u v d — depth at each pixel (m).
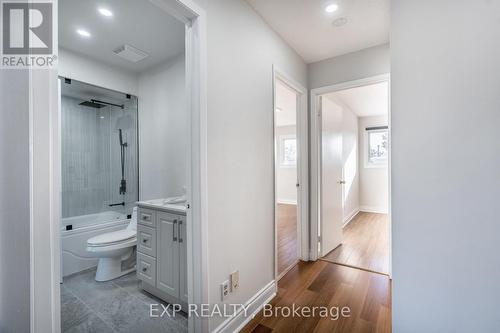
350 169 5.07
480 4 0.94
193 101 1.40
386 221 4.74
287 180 6.88
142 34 2.21
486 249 0.94
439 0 1.02
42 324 0.76
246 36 1.79
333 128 3.24
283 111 5.19
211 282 1.45
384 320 1.71
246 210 1.77
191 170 1.42
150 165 2.92
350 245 3.36
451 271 1.01
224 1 1.57
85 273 2.56
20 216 0.77
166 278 1.93
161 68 2.79
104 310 1.89
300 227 2.85
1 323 0.85
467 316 0.97
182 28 2.11
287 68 2.39
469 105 0.96
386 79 2.40
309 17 1.99
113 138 3.16
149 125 2.93
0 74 0.81
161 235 1.96
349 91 3.78
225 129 1.57
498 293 0.92
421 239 1.08
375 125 5.69
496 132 0.91
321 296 2.05
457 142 0.99
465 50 0.97
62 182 2.77
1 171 0.84
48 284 0.77
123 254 2.49
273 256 2.10
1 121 0.83
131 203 3.06
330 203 3.11
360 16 1.98
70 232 2.53
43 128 0.76
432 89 1.04
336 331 1.61
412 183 1.09
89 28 2.11
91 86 2.67
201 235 1.38
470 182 0.96
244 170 1.75
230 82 1.62
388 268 2.51
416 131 1.08
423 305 1.07
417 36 1.08
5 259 0.83
